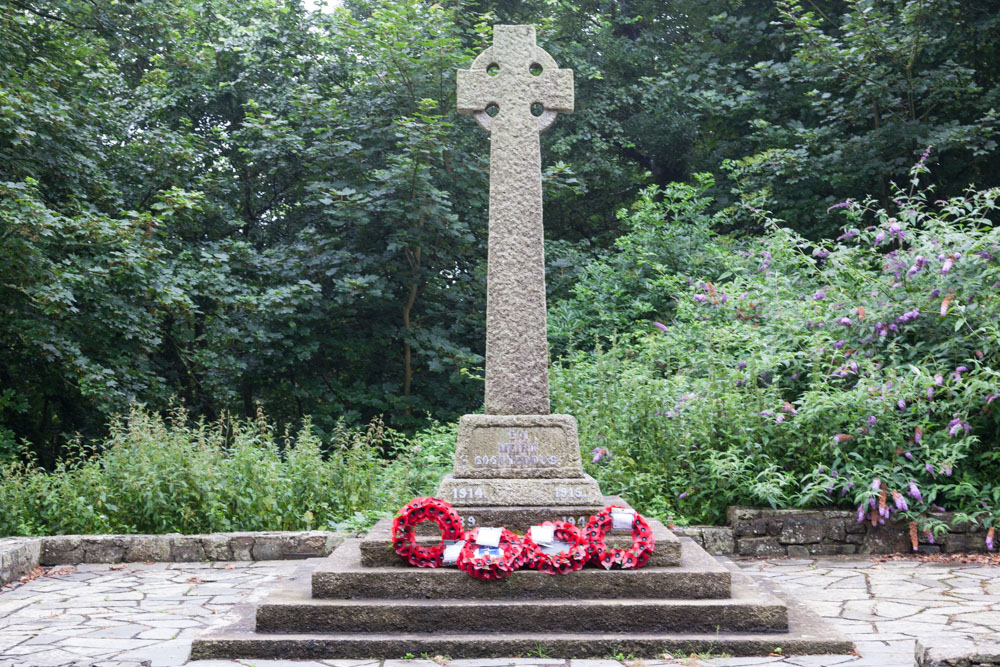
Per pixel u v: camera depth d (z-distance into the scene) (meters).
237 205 19.38
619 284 15.97
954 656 3.78
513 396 6.30
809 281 11.21
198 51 18.77
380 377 18.45
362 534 8.30
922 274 9.64
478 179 17.12
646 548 5.33
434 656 4.73
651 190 16.59
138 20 17.70
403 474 9.56
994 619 5.45
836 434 8.70
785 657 4.66
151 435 9.45
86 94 16.42
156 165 16.81
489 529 5.36
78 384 14.34
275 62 18.81
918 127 15.29
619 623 4.95
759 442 8.93
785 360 9.52
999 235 9.19
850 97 17.14
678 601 5.04
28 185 12.73
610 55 21.45
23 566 7.50
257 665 4.59
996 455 8.39
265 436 9.96
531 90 6.61
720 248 15.26
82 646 4.98
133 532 8.82
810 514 8.22
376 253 16.89
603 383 9.94
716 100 17.59
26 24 14.89
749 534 8.23
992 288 9.15
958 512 8.15
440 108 17.06
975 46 16.19
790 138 16.97
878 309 9.65
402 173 15.42
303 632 4.94
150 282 14.15
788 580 6.94
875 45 15.16
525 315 6.38
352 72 18.62
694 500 8.75
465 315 17.31
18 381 16.00
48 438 17.22
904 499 8.00
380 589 5.18
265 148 16.72
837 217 16.44
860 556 8.06
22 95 13.41
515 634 4.89
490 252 6.43
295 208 19.00
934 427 8.72
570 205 23.23
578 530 5.36
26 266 12.55
